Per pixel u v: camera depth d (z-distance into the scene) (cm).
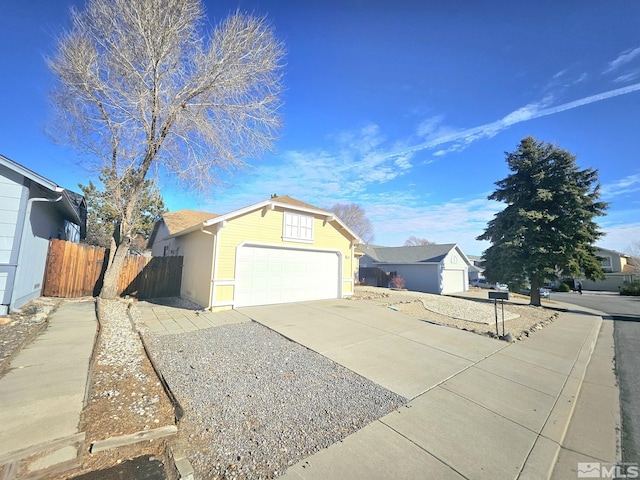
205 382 380
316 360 486
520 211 1484
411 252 2570
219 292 861
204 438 262
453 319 955
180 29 878
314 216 1129
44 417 265
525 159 1554
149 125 910
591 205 1450
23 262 677
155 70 868
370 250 2742
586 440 304
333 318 800
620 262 3453
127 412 288
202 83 924
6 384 327
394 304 1151
